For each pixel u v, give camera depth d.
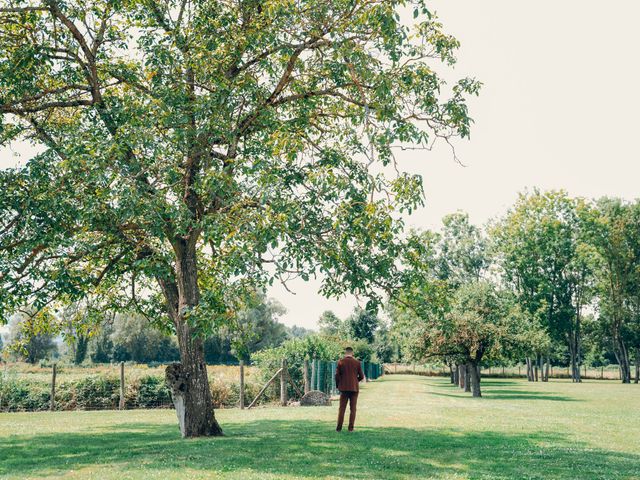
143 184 12.92
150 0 15.07
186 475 9.02
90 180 12.70
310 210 13.50
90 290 17.88
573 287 75.50
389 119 13.36
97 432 16.23
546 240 72.56
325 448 12.03
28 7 13.76
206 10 14.15
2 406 25.11
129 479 8.80
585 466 10.52
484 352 36.91
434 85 14.47
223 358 89.50
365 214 12.30
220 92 13.34
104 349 88.25
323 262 12.43
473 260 79.81
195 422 14.31
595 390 48.62
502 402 30.52
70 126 15.05
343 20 13.49
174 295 15.28
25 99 14.19
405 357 40.56
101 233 15.62
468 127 14.34
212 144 14.51
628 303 74.69
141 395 26.11
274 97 14.95
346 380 15.38
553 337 73.44
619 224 71.56
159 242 15.96
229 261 11.62
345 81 14.86
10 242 13.59
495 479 9.11
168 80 14.53
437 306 15.02
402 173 13.24
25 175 13.45
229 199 12.90
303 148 12.19
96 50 14.92
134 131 13.15
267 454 11.21
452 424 17.84
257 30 13.41
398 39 12.37
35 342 93.56
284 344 30.75
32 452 12.46
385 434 14.70
